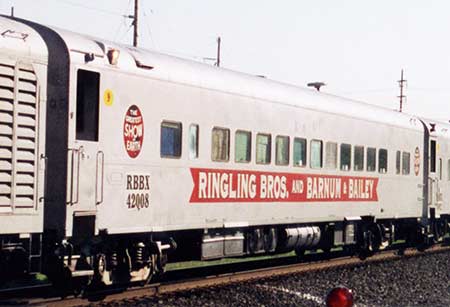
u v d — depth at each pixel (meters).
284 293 14.07
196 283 14.23
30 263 11.07
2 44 10.66
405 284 15.99
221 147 14.98
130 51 12.98
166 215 13.48
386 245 22.34
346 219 19.64
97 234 11.91
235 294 13.57
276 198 16.73
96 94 12.02
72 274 11.48
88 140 11.80
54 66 11.45
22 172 10.89
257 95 16.14
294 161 17.45
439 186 25.45
